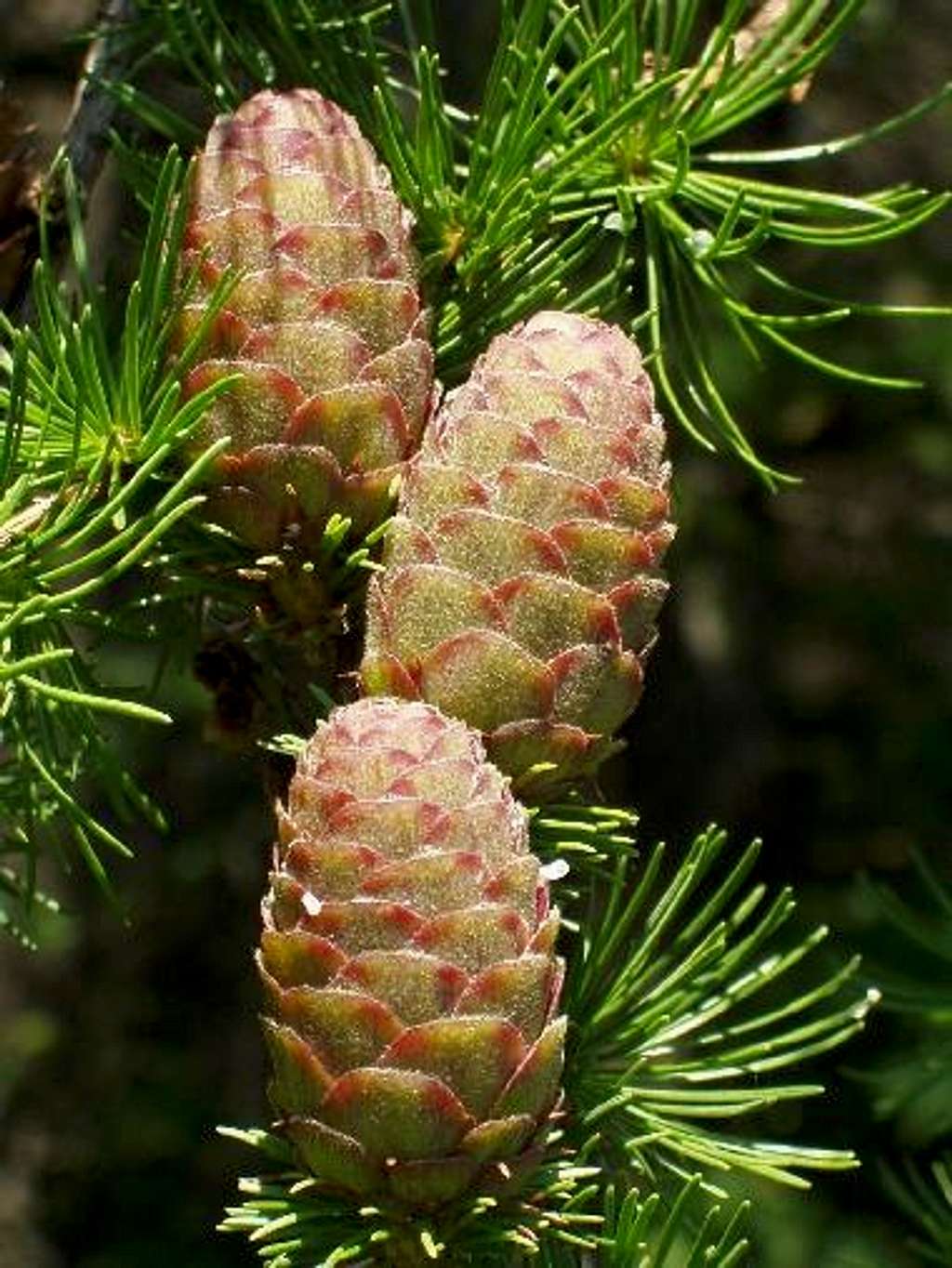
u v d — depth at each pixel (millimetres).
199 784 826
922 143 804
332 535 274
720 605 861
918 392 836
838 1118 729
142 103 305
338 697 284
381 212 277
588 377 270
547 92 309
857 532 875
